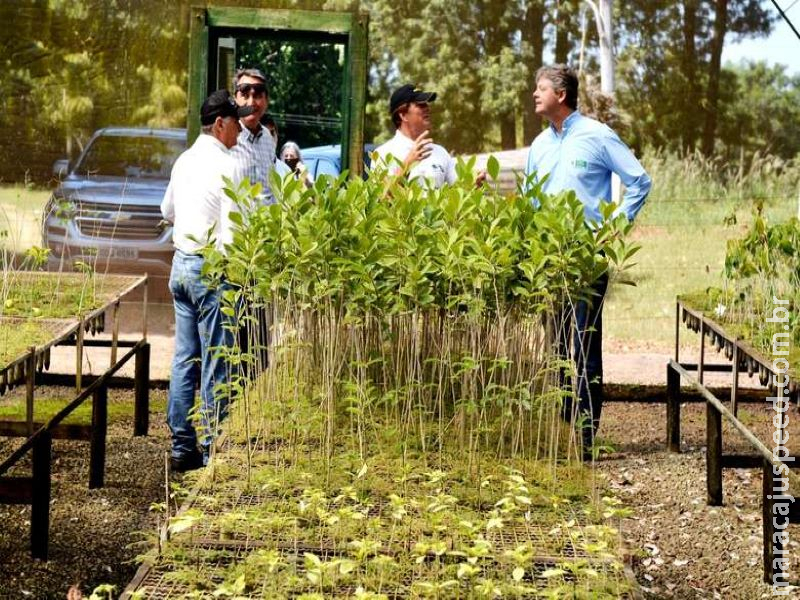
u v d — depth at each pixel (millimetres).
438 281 5152
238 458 4785
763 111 11914
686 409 9312
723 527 6309
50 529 5969
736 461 6664
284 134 10141
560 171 7008
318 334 5641
